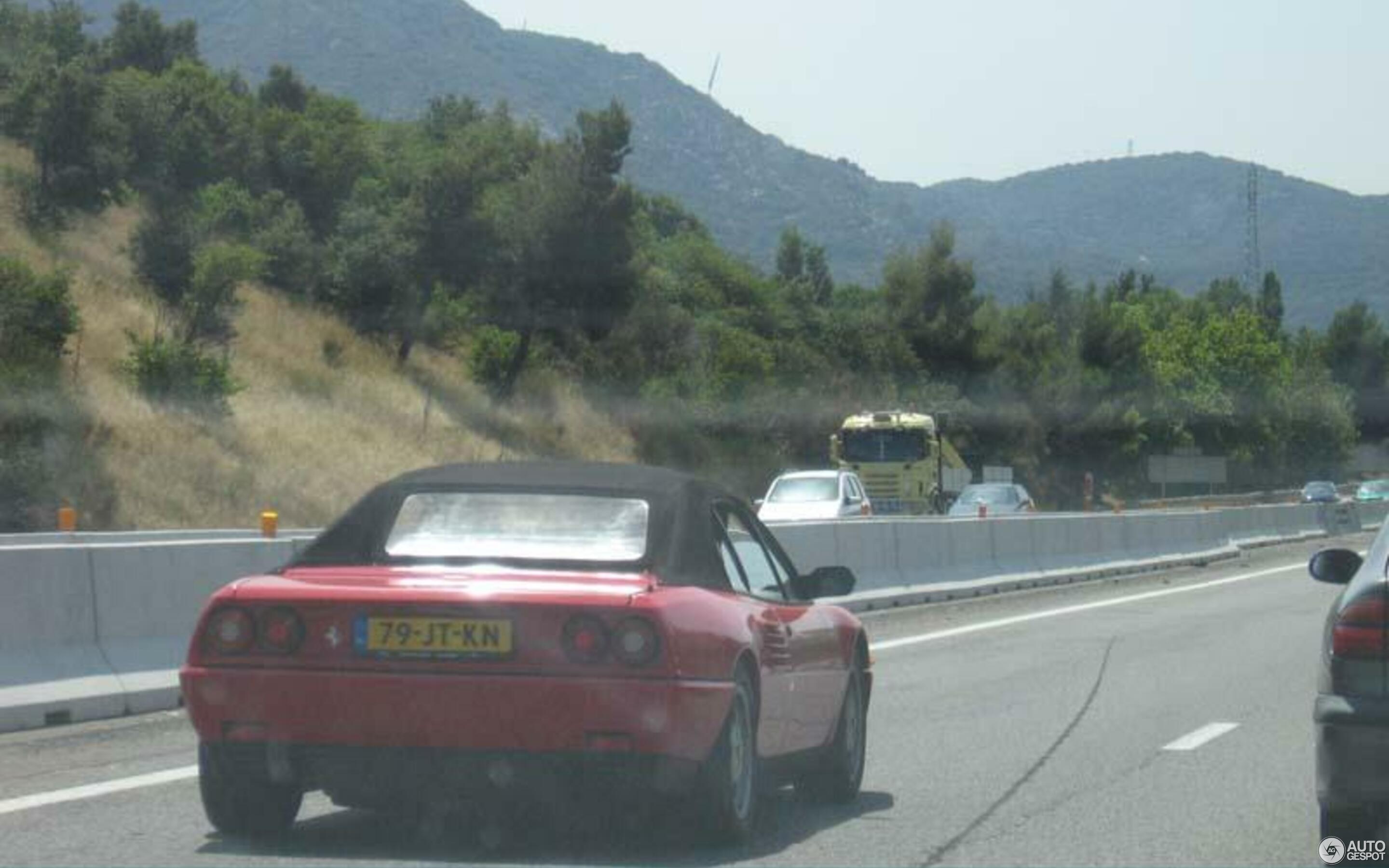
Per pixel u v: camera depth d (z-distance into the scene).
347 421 74.00
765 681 12.84
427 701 11.45
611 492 12.90
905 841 13.49
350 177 98.88
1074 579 53.69
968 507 73.56
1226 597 45.00
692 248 132.12
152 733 18.81
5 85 83.50
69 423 58.84
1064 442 139.75
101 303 70.19
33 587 19.70
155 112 86.94
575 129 95.31
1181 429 150.75
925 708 22.23
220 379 66.44
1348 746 11.34
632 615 11.41
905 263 137.75
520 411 88.19
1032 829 14.08
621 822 13.66
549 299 92.62
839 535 39.91
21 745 17.84
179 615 21.81
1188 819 14.56
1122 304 196.75
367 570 12.24
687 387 99.81
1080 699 23.27
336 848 12.64
